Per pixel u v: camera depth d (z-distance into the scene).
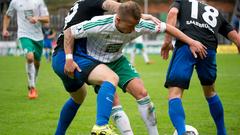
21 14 26.86
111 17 12.71
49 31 59.03
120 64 13.82
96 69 12.90
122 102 24.19
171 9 14.44
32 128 17.77
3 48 75.44
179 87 13.94
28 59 25.89
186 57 13.95
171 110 13.86
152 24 13.08
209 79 14.47
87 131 17.30
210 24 14.38
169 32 13.36
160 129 17.44
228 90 28.80
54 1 98.12
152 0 104.31
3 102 24.50
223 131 15.27
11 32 76.56
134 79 13.62
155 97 26.11
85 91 14.62
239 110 21.45
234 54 69.44
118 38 13.01
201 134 16.59
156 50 76.94
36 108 22.48
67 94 27.81
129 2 12.34
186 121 18.92
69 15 14.30
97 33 12.88
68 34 13.11
